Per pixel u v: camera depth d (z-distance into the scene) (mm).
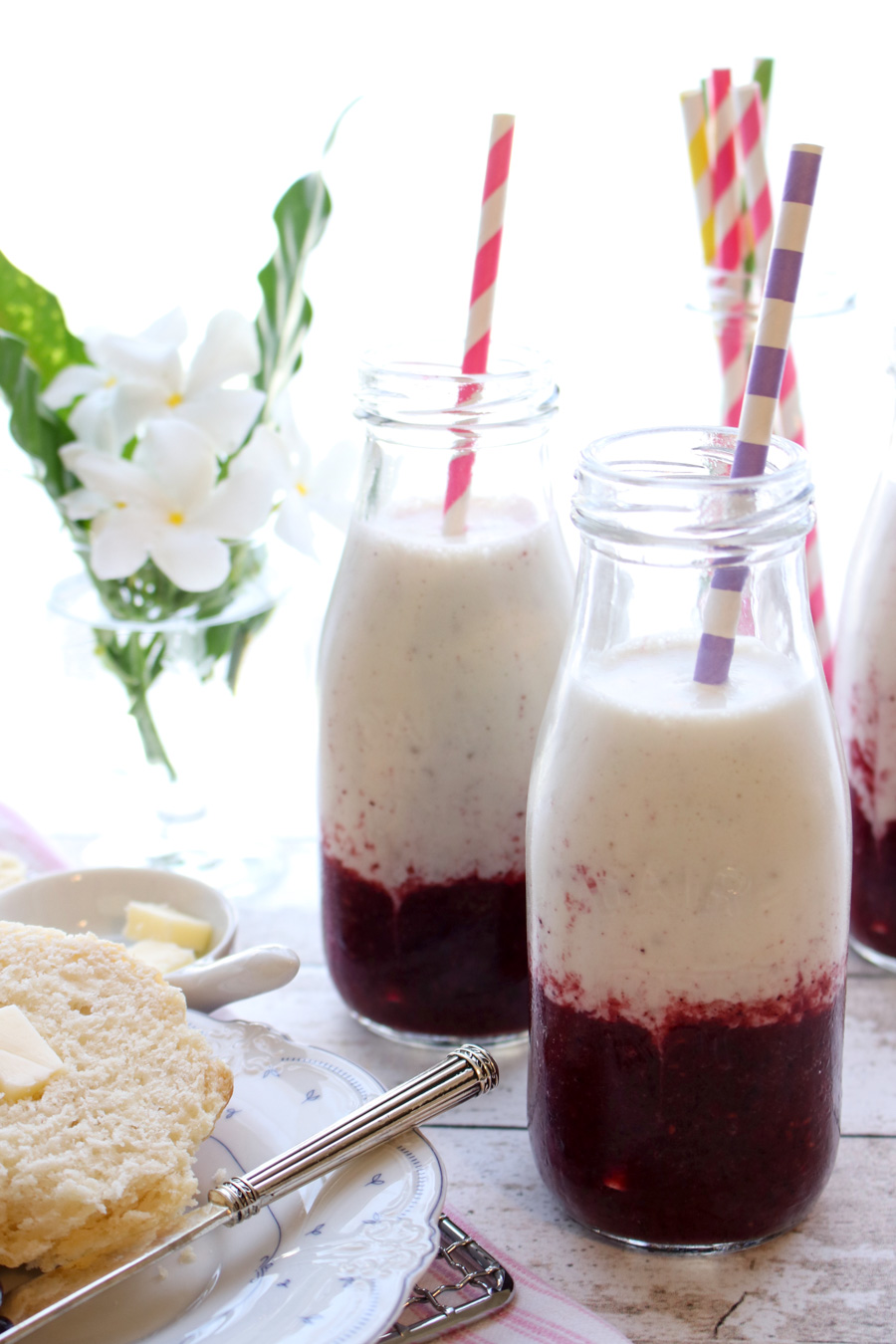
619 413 1245
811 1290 496
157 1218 479
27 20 1181
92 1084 499
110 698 681
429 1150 493
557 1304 489
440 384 546
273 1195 477
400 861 560
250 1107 516
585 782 490
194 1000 548
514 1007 571
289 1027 587
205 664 666
